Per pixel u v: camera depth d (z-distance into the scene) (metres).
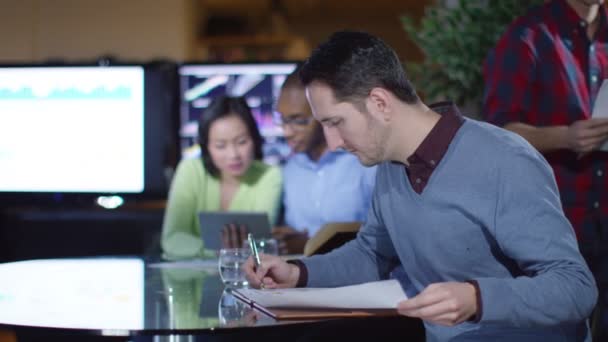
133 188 3.60
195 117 3.81
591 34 2.41
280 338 1.82
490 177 1.49
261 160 3.05
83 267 2.35
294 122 2.87
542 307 1.35
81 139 3.58
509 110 2.39
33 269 2.29
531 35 2.41
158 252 3.52
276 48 7.26
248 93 3.85
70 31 5.24
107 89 3.57
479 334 1.56
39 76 3.54
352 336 1.76
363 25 8.95
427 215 1.55
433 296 1.31
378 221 1.80
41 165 3.58
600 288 2.30
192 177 2.99
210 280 2.07
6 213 3.96
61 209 4.17
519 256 1.45
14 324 1.46
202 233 2.61
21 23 5.23
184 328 1.43
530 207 1.44
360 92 1.52
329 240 2.07
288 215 2.99
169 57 5.25
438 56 2.91
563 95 2.37
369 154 1.57
